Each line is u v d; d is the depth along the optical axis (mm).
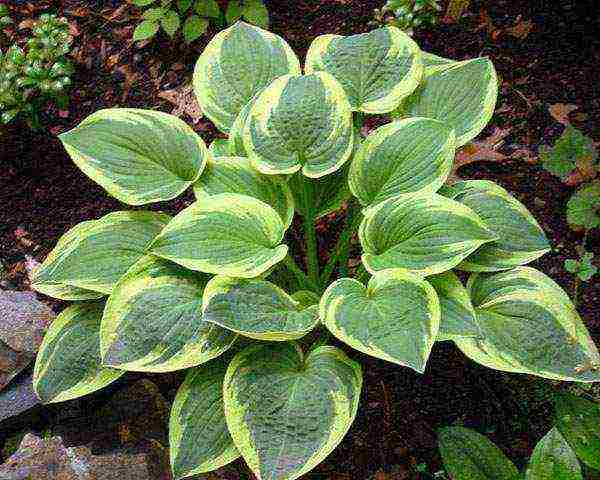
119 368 813
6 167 1260
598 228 1099
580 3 1303
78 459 942
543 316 840
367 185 916
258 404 800
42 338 1049
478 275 901
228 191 917
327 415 787
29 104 1219
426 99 979
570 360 819
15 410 998
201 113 1265
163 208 1204
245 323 800
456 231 825
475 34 1303
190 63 1317
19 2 1406
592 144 1093
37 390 892
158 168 930
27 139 1279
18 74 1212
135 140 932
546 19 1304
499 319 849
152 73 1318
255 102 904
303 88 901
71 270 904
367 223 875
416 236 843
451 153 889
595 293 1062
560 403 850
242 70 996
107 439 985
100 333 833
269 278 1016
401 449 991
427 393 1030
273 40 1016
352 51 982
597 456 804
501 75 1254
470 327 806
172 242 839
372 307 802
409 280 805
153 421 997
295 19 1349
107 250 922
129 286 853
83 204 1220
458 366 1045
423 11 1266
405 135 911
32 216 1217
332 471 985
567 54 1261
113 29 1369
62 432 1000
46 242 1190
